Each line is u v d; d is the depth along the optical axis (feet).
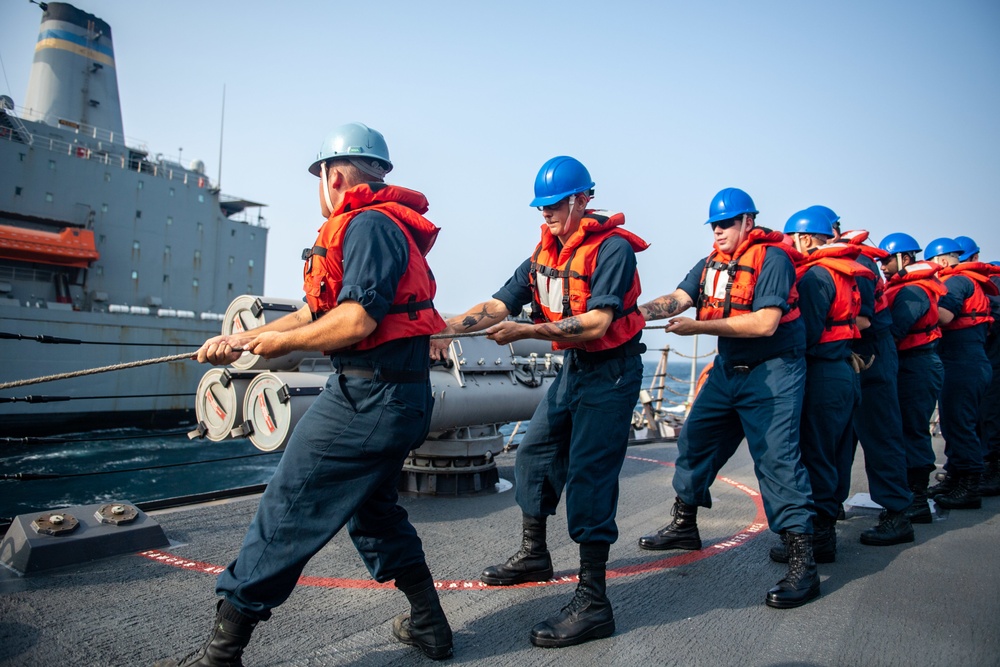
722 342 11.25
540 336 7.75
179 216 82.64
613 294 8.09
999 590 10.41
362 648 7.75
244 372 13.91
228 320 14.25
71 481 48.67
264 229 92.32
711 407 11.63
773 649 8.04
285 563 6.52
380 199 6.98
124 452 59.36
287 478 6.65
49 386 63.72
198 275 84.38
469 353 15.96
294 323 7.70
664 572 11.00
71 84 80.74
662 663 7.57
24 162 71.61
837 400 11.55
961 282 17.02
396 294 6.79
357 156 7.31
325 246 6.77
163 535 11.15
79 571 9.84
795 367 10.58
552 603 9.34
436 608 7.60
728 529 13.80
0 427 61.00
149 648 7.48
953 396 17.08
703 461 12.07
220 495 14.84
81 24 81.92
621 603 9.53
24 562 9.69
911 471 15.39
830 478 11.73
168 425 71.87
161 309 78.74
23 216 69.05
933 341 15.23
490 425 16.84
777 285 10.27
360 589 9.66
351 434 6.63
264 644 7.77
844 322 11.74
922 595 10.14
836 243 12.91
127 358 69.00
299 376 13.66
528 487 10.04
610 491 8.48
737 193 10.93
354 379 6.72
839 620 9.04
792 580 9.69
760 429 10.53
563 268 8.57
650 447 25.23
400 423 6.77
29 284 69.82
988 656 7.95
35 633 7.73
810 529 9.97
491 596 9.61
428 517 14.02
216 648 6.45
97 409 66.59
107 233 76.64
